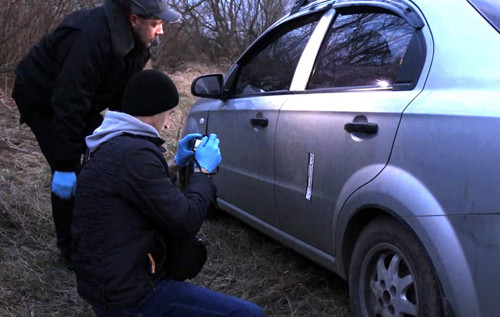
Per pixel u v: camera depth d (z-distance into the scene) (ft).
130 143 5.79
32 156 18.49
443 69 7.17
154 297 6.01
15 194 14.57
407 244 7.10
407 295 7.34
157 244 6.04
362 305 8.18
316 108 9.22
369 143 7.81
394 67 8.18
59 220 10.65
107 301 5.73
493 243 5.94
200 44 52.29
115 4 9.28
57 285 10.64
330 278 10.91
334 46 9.90
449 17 7.60
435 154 6.67
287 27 11.97
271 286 10.69
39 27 24.38
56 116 9.34
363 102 8.21
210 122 13.60
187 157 7.04
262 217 11.30
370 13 9.32
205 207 6.23
